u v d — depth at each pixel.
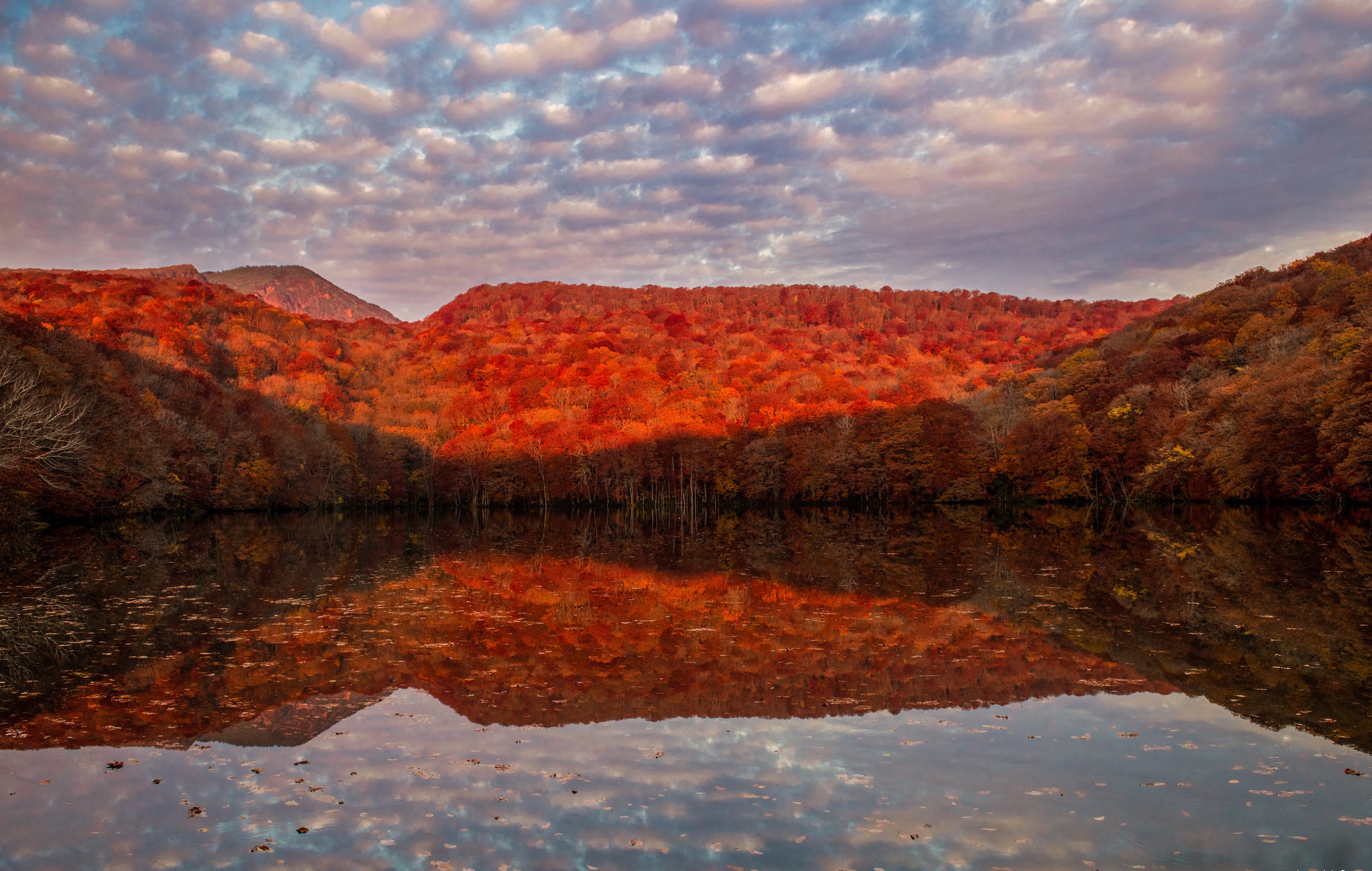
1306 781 11.84
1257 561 35.22
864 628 22.86
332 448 101.00
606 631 22.81
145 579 34.31
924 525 65.56
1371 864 9.50
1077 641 20.83
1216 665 18.19
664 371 155.62
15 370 47.75
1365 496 56.16
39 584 32.50
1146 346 101.00
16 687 17.33
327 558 44.22
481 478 115.81
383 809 11.20
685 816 10.93
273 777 12.38
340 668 18.88
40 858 9.84
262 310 172.25
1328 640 20.31
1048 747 13.36
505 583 33.28
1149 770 12.35
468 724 14.85
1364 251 102.25
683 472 111.69
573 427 115.56
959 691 16.70
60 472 51.81
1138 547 42.97
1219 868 9.47
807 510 100.12
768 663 19.06
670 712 15.48
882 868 9.50
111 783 12.16
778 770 12.53
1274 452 60.97
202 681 17.75
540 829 10.57
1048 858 9.72
